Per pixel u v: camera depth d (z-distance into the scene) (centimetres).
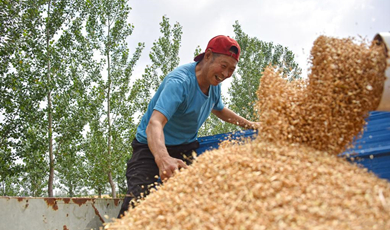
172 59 1745
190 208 139
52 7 1536
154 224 145
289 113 184
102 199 330
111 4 1764
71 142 1630
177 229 132
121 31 1775
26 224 242
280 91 194
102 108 1728
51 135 1473
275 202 127
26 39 1380
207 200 140
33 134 1381
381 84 172
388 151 194
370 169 199
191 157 330
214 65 282
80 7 1566
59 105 1494
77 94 1578
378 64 172
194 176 166
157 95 314
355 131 179
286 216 118
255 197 134
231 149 184
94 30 1738
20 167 1359
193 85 290
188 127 313
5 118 1317
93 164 1822
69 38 1543
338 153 180
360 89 171
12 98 1300
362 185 129
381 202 118
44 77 1442
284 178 140
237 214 126
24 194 2153
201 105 304
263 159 158
